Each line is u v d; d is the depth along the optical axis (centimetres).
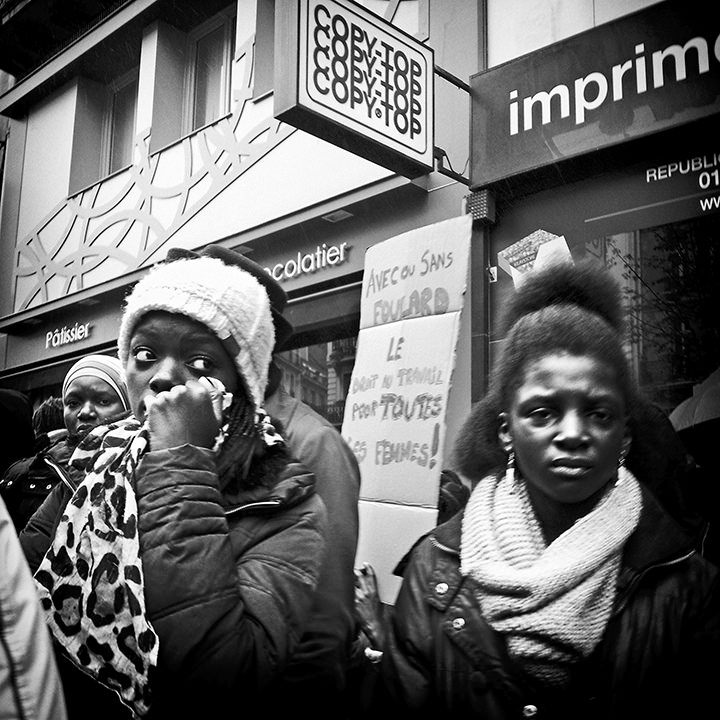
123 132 862
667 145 396
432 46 513
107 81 888
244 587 113
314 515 122
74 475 156
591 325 114
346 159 567
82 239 834
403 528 201
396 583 194
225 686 106
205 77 772
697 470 153
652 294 396
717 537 165
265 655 109
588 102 415
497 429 127
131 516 116
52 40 907
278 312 154
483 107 462
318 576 118
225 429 124
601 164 417
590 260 130
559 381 111
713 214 381
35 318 888
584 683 108
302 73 380
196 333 124
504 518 117
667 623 108
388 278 231
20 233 935
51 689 98
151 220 743
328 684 119
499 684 111
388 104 418
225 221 664
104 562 120
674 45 386
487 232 464
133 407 128
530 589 108
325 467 138
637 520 112
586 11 439
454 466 133
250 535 118
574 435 109
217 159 679
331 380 585
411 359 217
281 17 386
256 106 652
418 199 520
